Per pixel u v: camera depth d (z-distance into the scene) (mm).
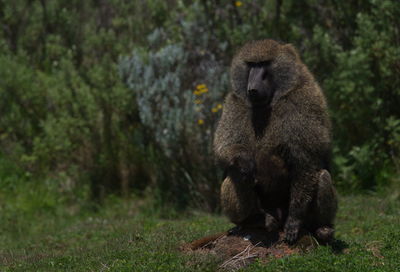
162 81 11641
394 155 11164
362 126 11406
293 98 6008
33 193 12250
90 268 6469
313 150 5938
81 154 12633
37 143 12398
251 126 6125
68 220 11352
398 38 11328
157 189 11812
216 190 11148
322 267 5668
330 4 12023
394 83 11375
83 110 12672
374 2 10961
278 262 5863
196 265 5996
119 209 11727
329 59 11445
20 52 14547
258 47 6102
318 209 6078
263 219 6387
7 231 10648
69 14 15586
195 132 11203
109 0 14867
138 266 6082
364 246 6801
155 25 13570
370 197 10664
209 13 12156
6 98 13336
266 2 12320
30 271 6758
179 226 8898
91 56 14320
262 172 6125
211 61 11586
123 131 12727
